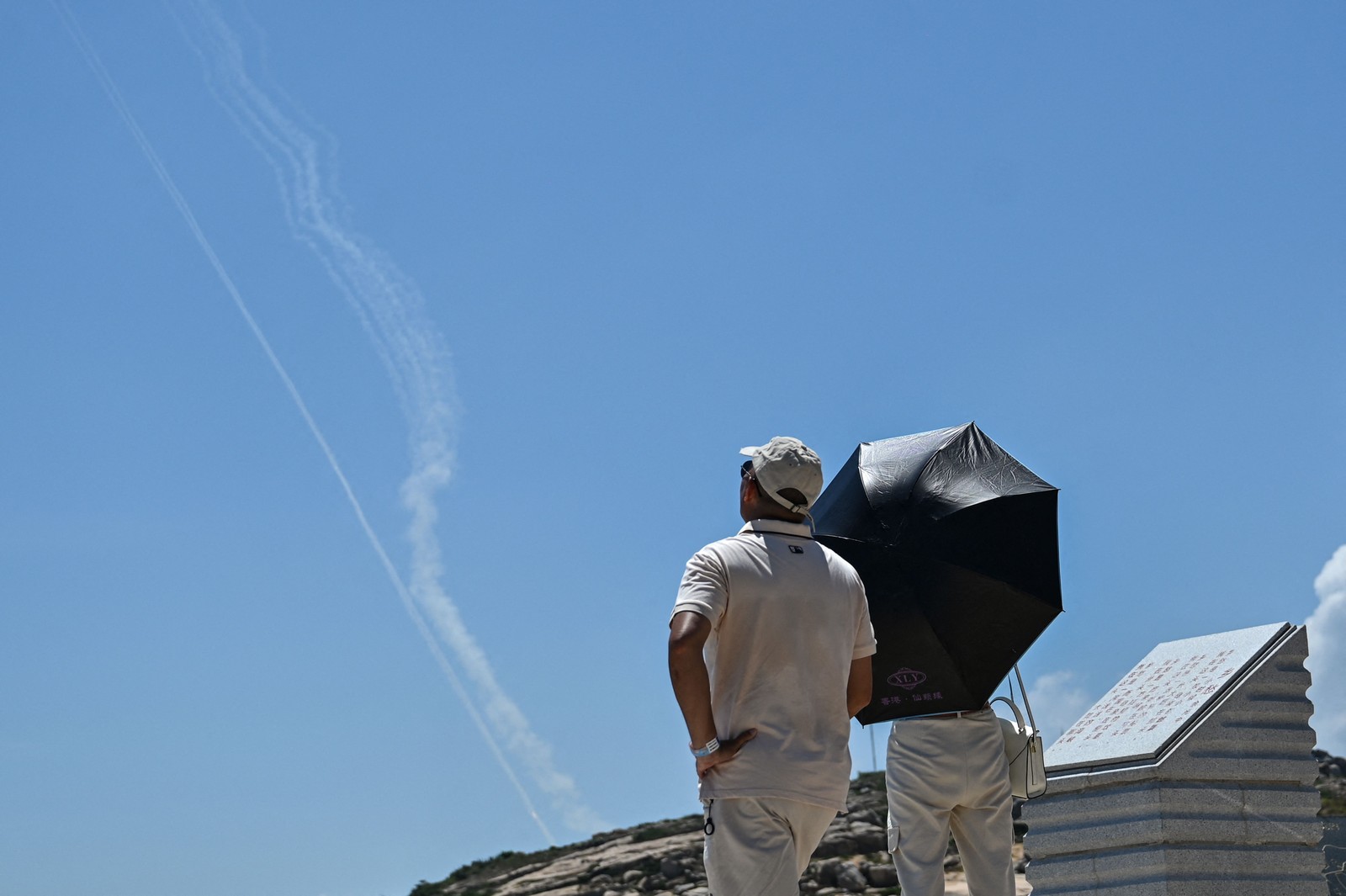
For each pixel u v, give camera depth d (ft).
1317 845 30.50
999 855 23.34
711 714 15.42
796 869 15.71
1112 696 33.71
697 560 16.21
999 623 23.59
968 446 25.93
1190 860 28.94
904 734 23.65
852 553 24.29
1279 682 30.94
